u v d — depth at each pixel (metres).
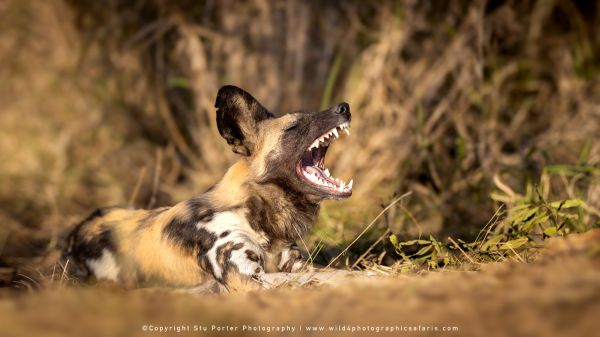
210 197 15.47
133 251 16.00
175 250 15.13
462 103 26.05
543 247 14.06
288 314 10.33
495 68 27.47
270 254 15.43
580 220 17.34
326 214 20.55
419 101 25.09
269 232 15.27
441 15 29.11
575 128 25.95
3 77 31.25
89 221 17.69
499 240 15.43
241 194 15.22
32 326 9.52
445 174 23.88
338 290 11.74
